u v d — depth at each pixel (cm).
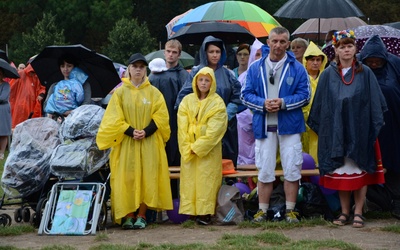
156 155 1013
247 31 1368
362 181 955
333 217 1009
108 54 5153
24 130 1035
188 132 1005
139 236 936
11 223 1049
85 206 976
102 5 6062
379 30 1254
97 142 989
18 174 1009
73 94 1104
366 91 961
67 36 6194
